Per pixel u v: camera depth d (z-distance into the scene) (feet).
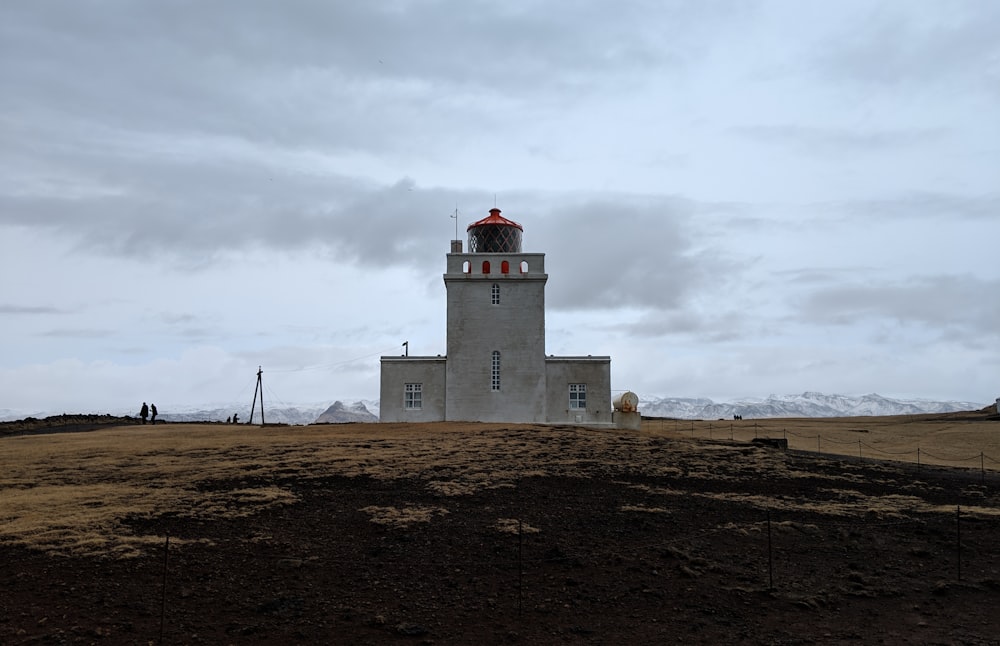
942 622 61.36
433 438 151.23
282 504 95.09
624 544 80.84
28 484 108.99
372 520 88.28
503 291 191.01
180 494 100.37
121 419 240.73
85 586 65.72
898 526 89.81
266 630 58.23
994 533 87.15
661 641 57.41
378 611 62.39
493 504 97.50
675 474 120.37
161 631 57.41
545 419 187.32
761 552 79.56
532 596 66.33
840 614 63.26
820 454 144.87
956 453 164.45
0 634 56.13
